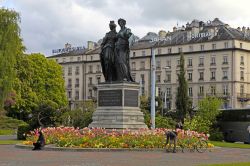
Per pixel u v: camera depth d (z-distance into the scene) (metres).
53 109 48.66
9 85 53.78
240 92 115.19
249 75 117.38
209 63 118.31
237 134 50.03
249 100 115.06
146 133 30.23
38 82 90.25
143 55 130.00
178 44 124.06
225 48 115.44
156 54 127.88
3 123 73.75
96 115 33.69
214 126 51.78
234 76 114.25
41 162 21.34
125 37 34.41
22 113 83.38
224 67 115.62
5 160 22.39
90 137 29.62
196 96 119.94
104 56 34.47
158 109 79.25
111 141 29.20
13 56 54.09
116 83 33.31
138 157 24.81
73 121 46.41
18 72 83.06
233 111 50.75
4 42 53.53
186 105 66.56
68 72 146.25
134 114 33.19
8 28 53.75
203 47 119.69
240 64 115.38
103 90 33.84
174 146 29.31
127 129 31.75
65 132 31.31
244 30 123.44
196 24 127.06
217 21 127.75
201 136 32.56
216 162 22.80
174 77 124.06
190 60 121.62
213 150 32.38
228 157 26.66
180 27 133.25
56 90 93.50
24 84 83.69
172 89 124.19
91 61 141.25
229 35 116.00
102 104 33.84
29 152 27.62
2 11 54.28
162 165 20.59
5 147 32.81
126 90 33.16
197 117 51.03
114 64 34.25
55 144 30.50
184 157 25.75
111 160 22.73
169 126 48.44
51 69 93.06
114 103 33.28
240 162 22.47
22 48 79.75
